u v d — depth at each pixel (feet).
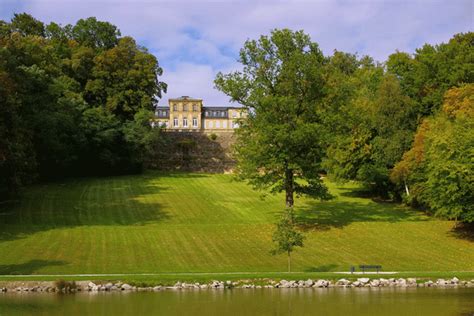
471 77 217.36
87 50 295.69
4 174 174.40
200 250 143.84
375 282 116.06
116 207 205.26
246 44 166.30
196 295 103.19
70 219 182.80
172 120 474.08
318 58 169.17
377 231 163.63
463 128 166.40
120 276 116.37
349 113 171.53
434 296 101.86
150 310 88.74
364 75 292.40
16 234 152.05
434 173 161.89
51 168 247.09
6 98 166.91
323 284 114.42
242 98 167.53
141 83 296.30
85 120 258.16
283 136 153.69
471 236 159.33
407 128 219.41
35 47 250.37
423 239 156.76
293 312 87.35
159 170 294.87
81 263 130.31
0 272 122.01
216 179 272.72
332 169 229.25
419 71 232.53
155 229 160.56
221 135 316.40
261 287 112.57
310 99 167.94
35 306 91.97
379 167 221.25
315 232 162.30
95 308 90.43
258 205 218.18
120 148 275.39
